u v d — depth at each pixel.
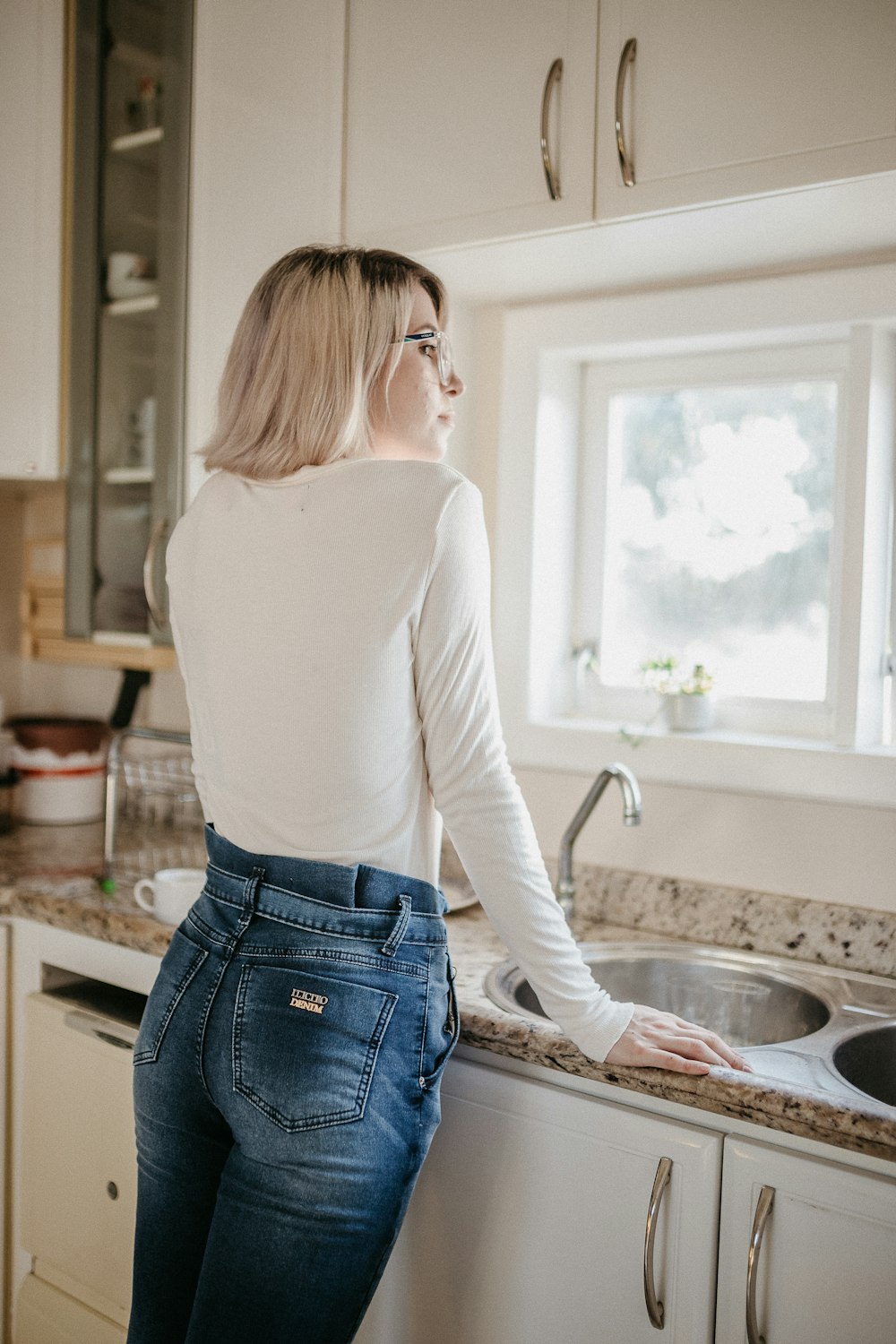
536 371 1.84
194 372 1.85
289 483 1.08
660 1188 1.11
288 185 1.72
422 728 1.08
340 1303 1.03
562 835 1.81
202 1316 1.02
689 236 1.48
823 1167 1.03
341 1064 1.00
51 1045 1.65
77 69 1.98
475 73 1.54
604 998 1.12
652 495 1.88
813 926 1.54
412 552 1.02
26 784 2.33
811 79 1.28
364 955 1.04
